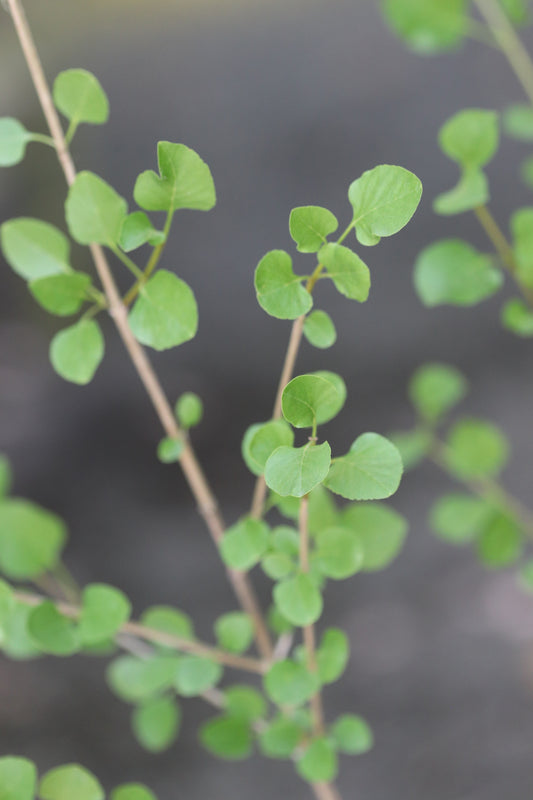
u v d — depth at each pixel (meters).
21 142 0.47
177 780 1.50
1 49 3.19
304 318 0.45
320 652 0.49
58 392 2.86
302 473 0.41
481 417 2.59
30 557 0.57
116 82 5.13
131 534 2.29
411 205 0.42
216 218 4.21
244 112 4.96
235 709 0.55
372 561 0.53
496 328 3.03
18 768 0.44
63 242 0.52
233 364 3.06
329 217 0.43
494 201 3.78
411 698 1.69
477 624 1.85
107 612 0.50
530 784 1.43
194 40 5.55
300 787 1.49
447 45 0.72
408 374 2.88
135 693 0.54
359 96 4.97
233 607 2.00
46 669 1.73
